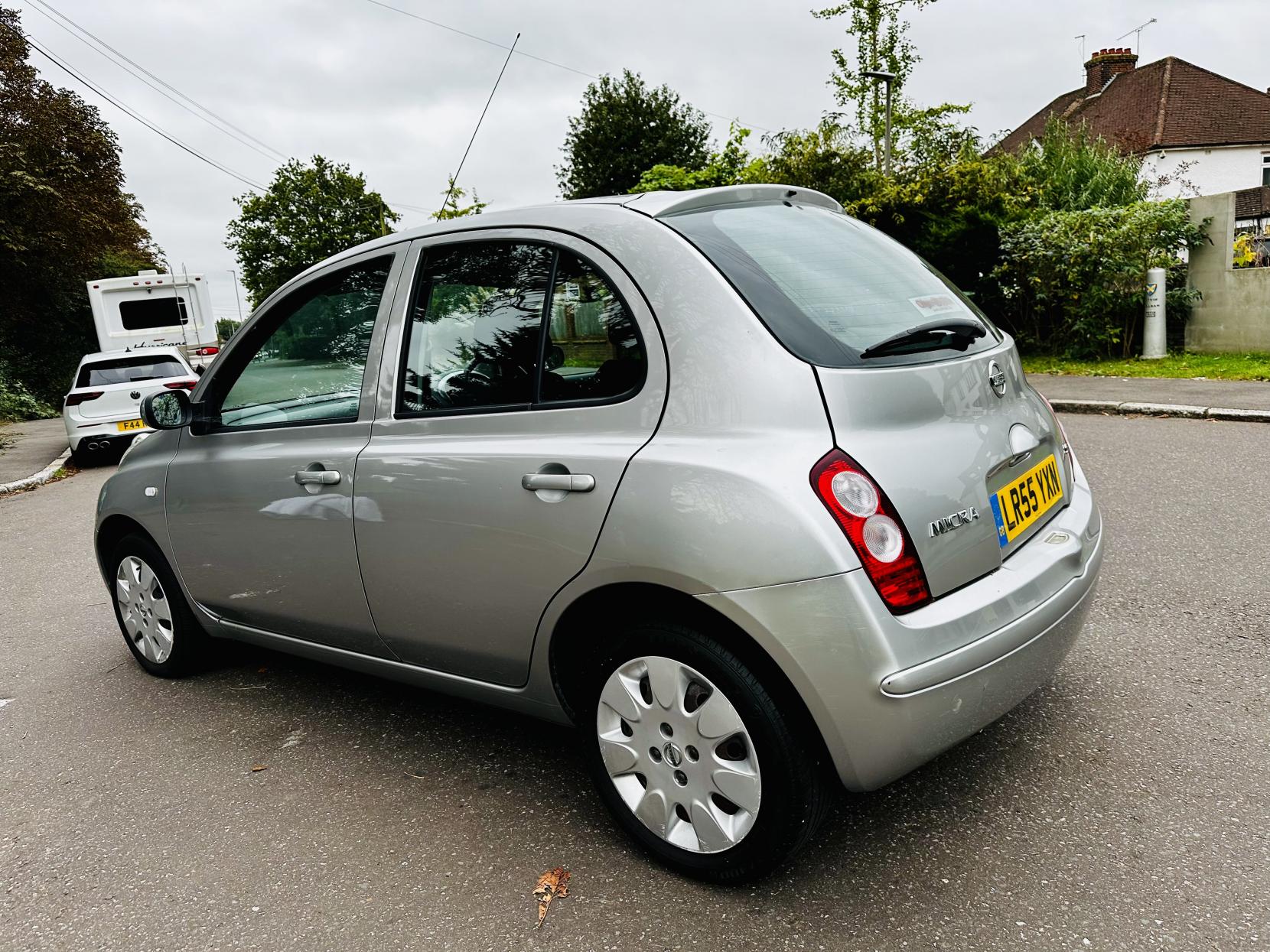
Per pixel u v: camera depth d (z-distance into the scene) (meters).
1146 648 3.60
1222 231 12.48
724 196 2.70
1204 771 2.74
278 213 45.84
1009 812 2.61
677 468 2.19
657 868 2.49
